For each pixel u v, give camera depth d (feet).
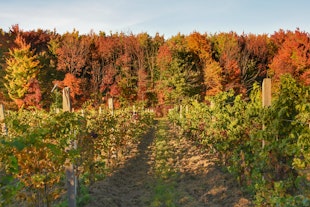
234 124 28.19
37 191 17.69
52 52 172.45
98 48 183.42
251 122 24.02
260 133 19.35
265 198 18.56
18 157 15.90
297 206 13.57
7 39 160.86
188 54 178.81
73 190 19.34
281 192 16.76
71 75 142.51
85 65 172.14
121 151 41.52
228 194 24.00
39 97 114.42
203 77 165.48
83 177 25.84
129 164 36.91
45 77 152.97
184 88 151.23
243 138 27.66
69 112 18.57
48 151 16.87
